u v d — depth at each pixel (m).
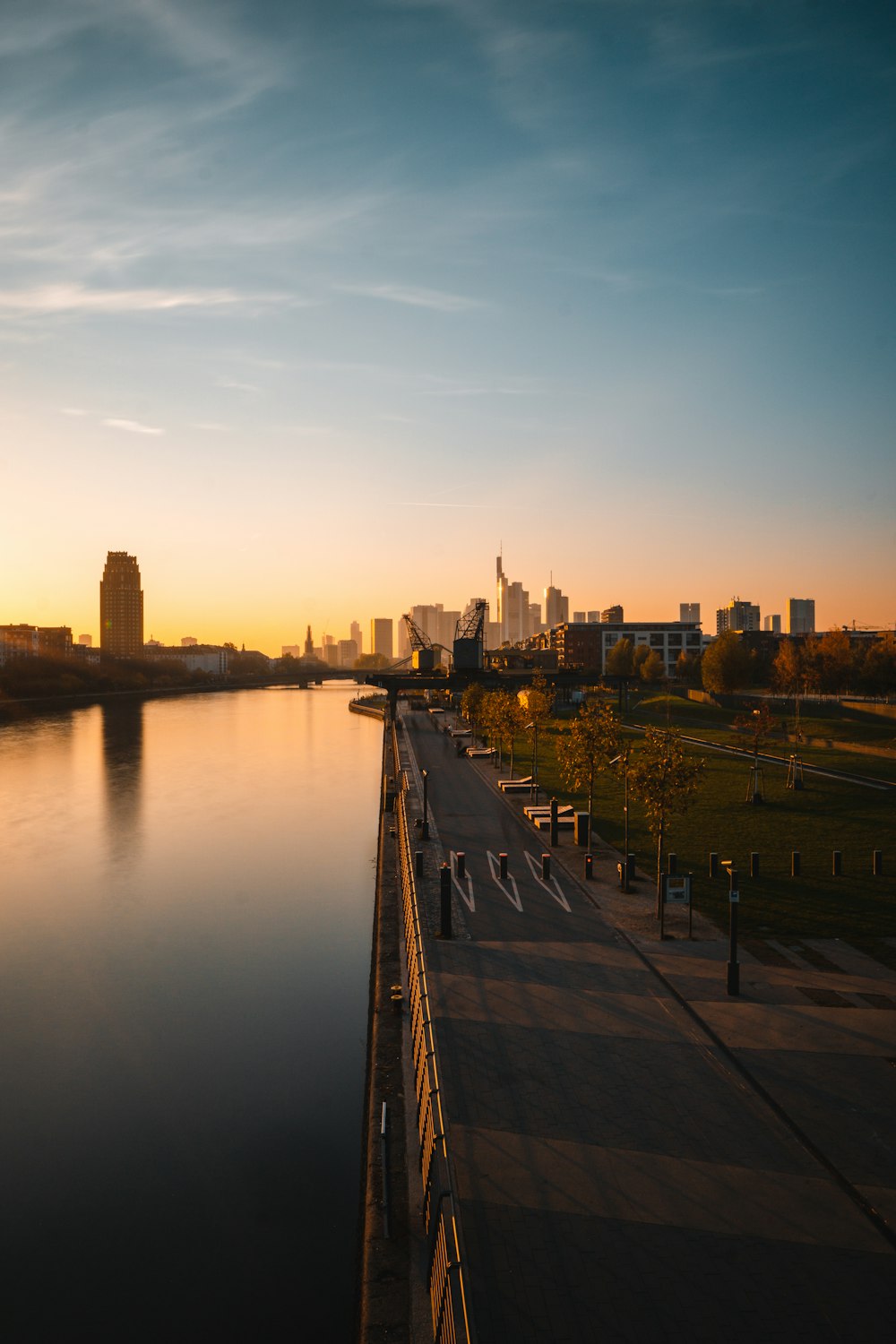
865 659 119.44
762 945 24.86
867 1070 17.27
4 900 44.56
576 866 35.25
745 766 64.25
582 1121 15.54
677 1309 11.12
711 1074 17.19
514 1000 21.05
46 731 139.25
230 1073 25.89
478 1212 13.08
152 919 41.09
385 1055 19.02
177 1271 17.55
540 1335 10.71
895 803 48.12
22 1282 17.31
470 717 88.50
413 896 26.86
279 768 95.81
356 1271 15.08
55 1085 25.28
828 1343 10.55
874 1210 13.00
